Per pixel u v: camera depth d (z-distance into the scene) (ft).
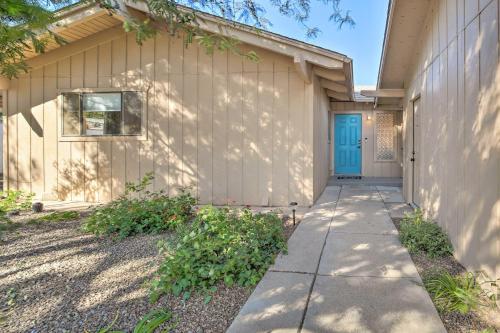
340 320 8.44
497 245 9.15
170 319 8.70
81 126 24.58
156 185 23.90
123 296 9.98
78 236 15.92
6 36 11.34
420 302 9.29
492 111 9.43
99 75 24.26
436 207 15.52
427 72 17.78
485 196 9.89
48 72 24.71
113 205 18.44
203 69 23.34
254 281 10.52
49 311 9.16
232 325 8.30
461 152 11.94
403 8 17.31
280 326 8.22
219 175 23.35
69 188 24.75
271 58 22.65
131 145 24.11
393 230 16.52
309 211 21.09
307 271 11.56
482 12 10.11
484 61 9.98
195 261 10.88
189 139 23.58
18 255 13.41
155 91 23.81
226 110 23.20
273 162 22.80
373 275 11.15
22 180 25.13
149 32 11.10
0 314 9.03
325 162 31.83
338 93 31.83
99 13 21.11
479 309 8.89
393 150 40.14
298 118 22.49
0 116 46.83
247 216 15.03
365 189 30.45
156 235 15.93
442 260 12.46
